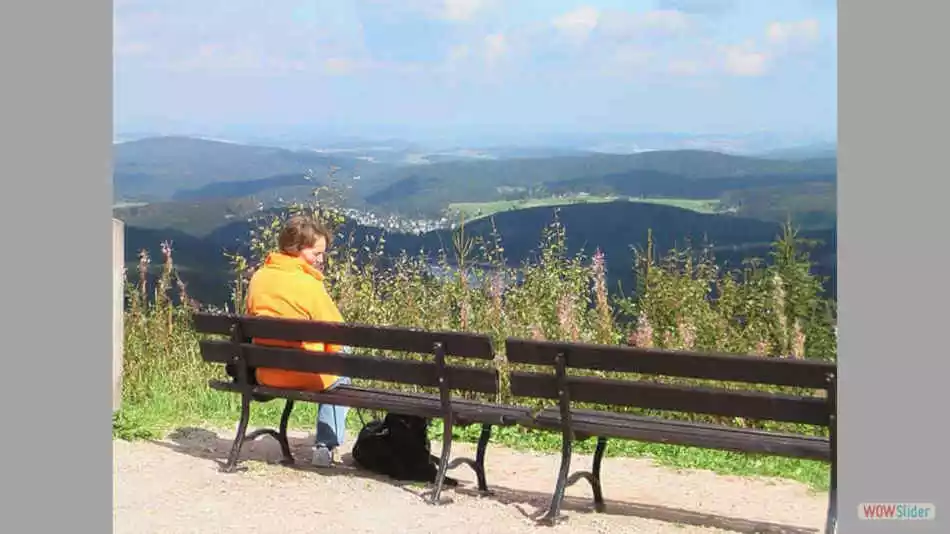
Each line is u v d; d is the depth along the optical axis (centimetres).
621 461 766
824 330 920
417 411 659
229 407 913
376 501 642
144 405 909
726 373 572
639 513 632
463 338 636
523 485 700
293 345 709
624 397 598
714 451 778
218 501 638
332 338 679
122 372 923
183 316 1066
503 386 898
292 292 717
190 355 1030
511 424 631
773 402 566
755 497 675
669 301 953
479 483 670
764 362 561
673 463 758
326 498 647
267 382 717
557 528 598
